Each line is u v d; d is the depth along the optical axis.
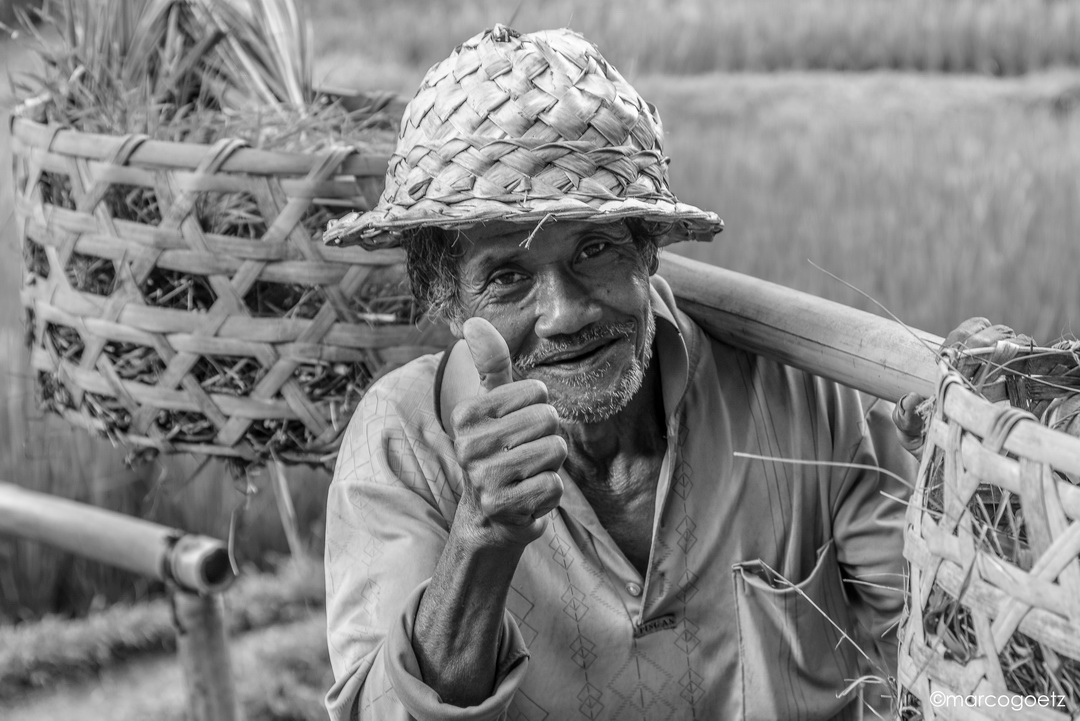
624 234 1.42
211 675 2.63
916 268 4.70
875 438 1.65
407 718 1.30
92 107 1.96
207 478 4.30
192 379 1.84
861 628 1.75
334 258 1.80
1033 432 0.96
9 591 4.14
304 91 2.21
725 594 1.55
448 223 1.36
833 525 1.64
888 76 8.74
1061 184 5.27
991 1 9.39
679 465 1.55
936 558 1.05
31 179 1.95
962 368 1.25
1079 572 0.93
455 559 1.26
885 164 5.86
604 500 1.57
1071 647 0.93
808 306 1.52
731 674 1.55
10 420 4.38
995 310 4.42
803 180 5.76
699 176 5.91
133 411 1.89
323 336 1.82
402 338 1.84
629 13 9.95
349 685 1.38
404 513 1.50
